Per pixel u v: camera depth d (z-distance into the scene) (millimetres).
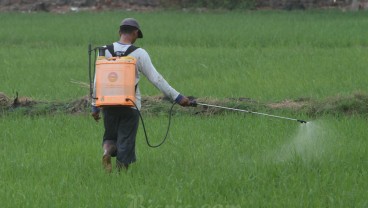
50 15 107188
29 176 23750
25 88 45562
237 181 22172
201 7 118188
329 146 26875
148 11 115750
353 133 29484
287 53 61000
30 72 53000
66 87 45906
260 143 27984
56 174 23891
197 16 101438
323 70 50625
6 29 84812
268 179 22609
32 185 22562
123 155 23688
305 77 47500
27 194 21500
